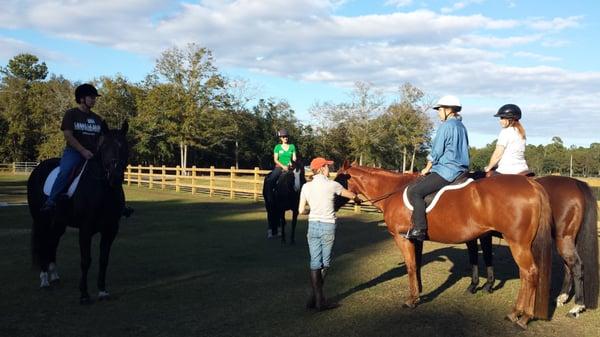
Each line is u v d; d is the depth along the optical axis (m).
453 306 5.96
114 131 6.09
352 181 6.71
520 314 5.23
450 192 5.55
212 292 6.52
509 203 5.06
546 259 5.08
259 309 5.80
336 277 7.41
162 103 48.84
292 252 9.30
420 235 5.65
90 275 7.41
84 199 5.82
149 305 5.95
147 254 9.06
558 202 5.83
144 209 16.88
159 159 54.41
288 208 10.24
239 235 11.30
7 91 60.38
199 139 48.38
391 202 6.06
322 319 5.44
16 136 60.16
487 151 45.88
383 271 7.79
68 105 56.41
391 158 54.50
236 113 55.28
